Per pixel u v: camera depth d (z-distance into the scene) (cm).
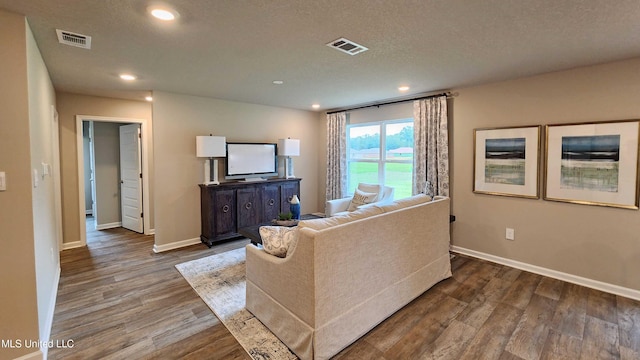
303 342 203
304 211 619
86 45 246
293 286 210
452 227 424
